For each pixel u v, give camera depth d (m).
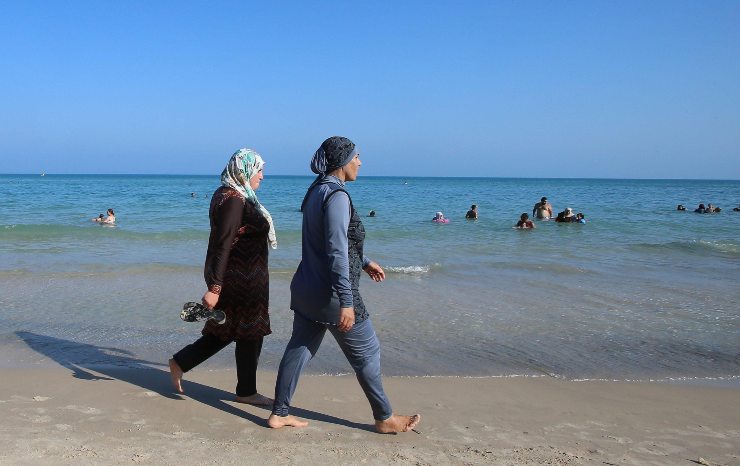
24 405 4.07
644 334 6.77
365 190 69.50
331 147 3.50
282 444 3.60
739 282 10.20
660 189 87.62
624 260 12.88
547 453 3.60
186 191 54.59
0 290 8.28
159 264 10.72
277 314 7.26
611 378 5.29
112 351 5.64
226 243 3.82
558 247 15.02
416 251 13.77
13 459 3.21
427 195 53.00
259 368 5.26
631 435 3.96
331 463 3.35
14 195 42.69
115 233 15.97
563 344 6.31
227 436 3.69
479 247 14.75
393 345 6.12
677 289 9.45
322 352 5.80
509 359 5.75
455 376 5.19
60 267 10.25
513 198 47.12
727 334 6.83
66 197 40.16
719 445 3.83
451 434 3.86
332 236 3.34
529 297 8.66
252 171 3.93
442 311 7.66
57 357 5.38
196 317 3.84
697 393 4.91
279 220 22.38
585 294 8.94
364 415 4.16
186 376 4.86
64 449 3.38
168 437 3.63
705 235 18.52
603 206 37.06
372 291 8.84
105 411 4.03
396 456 3.48
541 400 4.62
